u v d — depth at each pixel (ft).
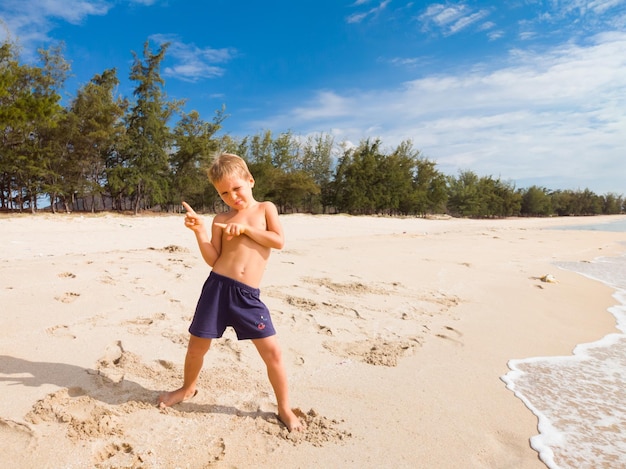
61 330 11.07
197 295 15.39
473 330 14.30
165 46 92.12
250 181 8.11
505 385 10.05
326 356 11.02
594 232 82.79
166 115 98.37
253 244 7.64
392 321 14.58
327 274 21.77
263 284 18.37
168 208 106.01
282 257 27.04
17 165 75.00
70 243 29.66
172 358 9.91
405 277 22.79
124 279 16.81
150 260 21.81
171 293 15.37
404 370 10.55
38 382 8.23
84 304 13.26
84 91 81.76
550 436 7.84
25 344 10.04
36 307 12.60
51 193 77.87
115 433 6.81
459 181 205.87
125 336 10.98
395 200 142.72
